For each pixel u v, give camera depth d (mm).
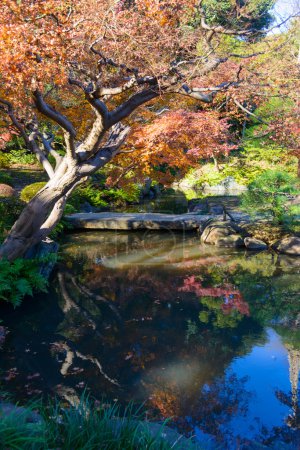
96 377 5449
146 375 5500
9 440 2834
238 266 10594
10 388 5145
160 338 6605
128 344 6406
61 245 12797
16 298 7504
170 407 4840
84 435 3262
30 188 15148
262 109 13453
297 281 9383
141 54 6500
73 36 5547
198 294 8594
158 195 23859
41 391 5086
